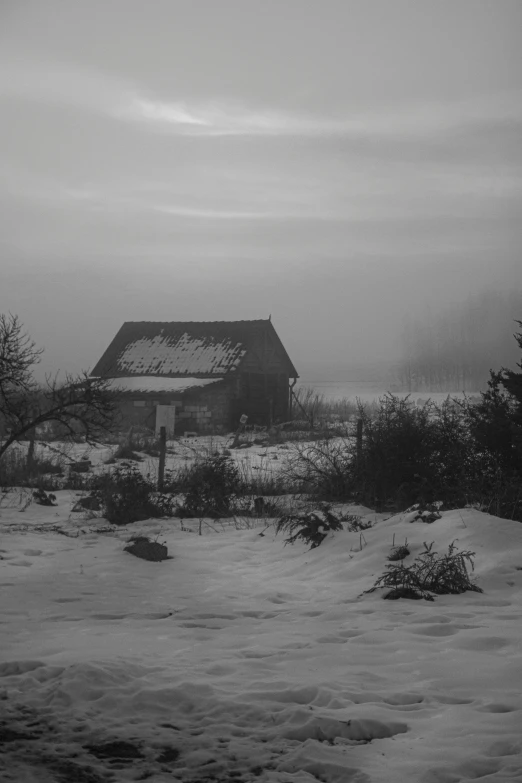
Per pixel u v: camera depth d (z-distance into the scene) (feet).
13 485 70.38
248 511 55.06
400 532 38.47
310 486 61.05
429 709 18.26
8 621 27.25
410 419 56.18
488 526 36.45
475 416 53.78
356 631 25.32
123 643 24.04
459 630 25.25
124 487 55.67
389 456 54.29
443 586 31.01
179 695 18.84
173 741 16.71
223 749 16.30
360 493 56.13
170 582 34.76
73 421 106.93
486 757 15.48
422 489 52.37
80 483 72.49
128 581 34.68
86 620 27.58
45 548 42.86
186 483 61.62
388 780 14.73
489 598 30.09
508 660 21.76
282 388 179.63
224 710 18.08
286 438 120.98
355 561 35.91
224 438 137.39
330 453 62.49
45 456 89.76
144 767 15.57
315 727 16.94
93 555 40.78
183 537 46.39
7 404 57.31
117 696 18.75
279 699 18.90
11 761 15.79
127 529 49.55
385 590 31.17
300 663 21.85
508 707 18.17
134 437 122.01
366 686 19.80
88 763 15.74
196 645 23.85
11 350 55.11
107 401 59.11
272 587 33.68
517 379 52.65
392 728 17.19
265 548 42.29
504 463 51.37
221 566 38.55
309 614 28.43
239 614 28.50
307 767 15.42
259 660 22.08
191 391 159.22
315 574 35.58
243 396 171.22
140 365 175.42
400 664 21.63
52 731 17.20
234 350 171.94
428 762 15.40
